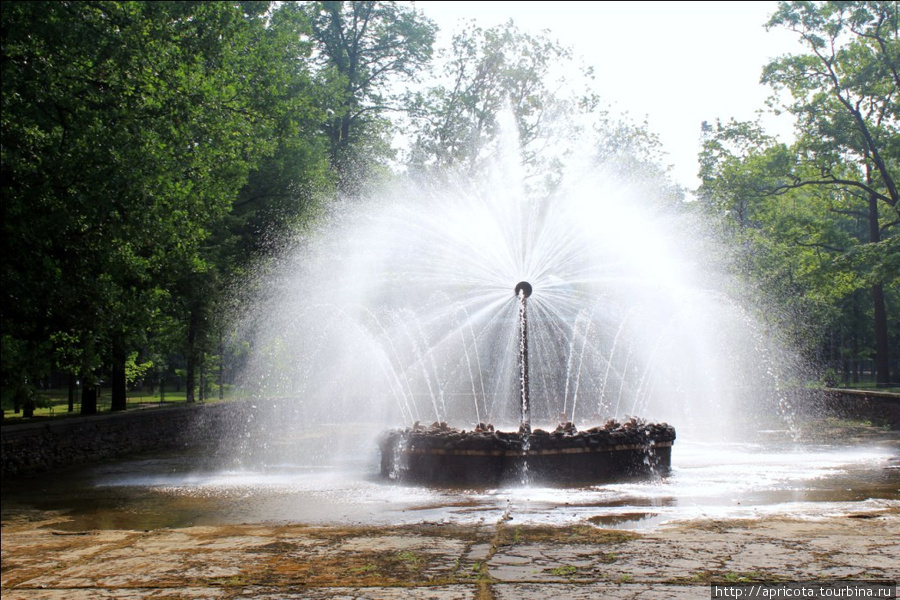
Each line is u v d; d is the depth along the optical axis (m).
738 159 41.97
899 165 39.41
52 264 17.42
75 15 18.20
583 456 14.07
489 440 13.91
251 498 13.24
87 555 8.70
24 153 17.67
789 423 29.33
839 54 37.91
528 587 6.68
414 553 8.20
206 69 22.62
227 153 23.38
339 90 39.91
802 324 40.41
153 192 19.73
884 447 20.22
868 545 8.10
